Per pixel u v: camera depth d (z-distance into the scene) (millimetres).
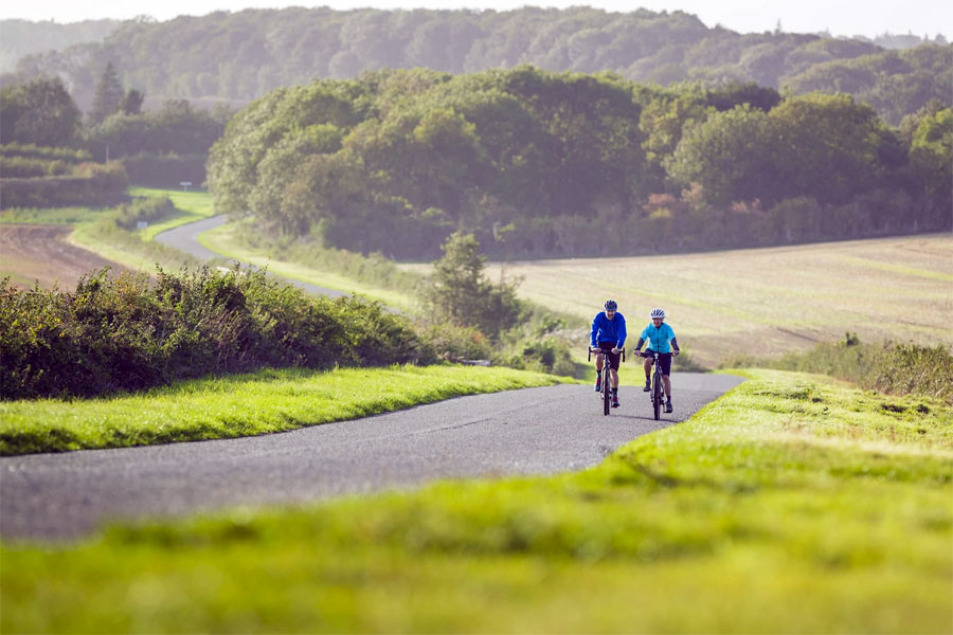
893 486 23094
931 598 12961
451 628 11453
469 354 109000
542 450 33250
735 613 12086
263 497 20828
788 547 15523
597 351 49344
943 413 68250
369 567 13977
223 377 57625
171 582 12695
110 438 32375
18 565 13516
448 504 17609
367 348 80562
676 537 15953
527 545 15508
